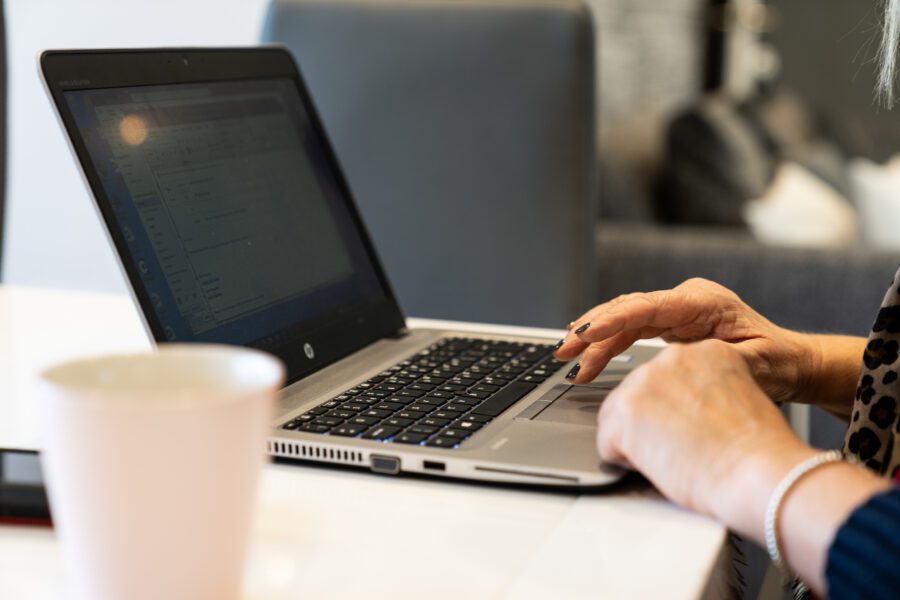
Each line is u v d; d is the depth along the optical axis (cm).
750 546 79
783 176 301
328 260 99
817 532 55
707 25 415
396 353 95
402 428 72
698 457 61
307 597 51
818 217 288
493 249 149
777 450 59
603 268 229
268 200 94
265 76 102
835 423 200
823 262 215
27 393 84
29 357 96
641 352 93
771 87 438
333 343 93
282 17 154
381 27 151
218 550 44
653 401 63
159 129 85
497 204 149
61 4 220
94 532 43
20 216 233
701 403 63
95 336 103
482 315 150
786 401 94
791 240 284
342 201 106
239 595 46
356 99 152
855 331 214
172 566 43
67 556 44
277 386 45
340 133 153
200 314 80
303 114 106
